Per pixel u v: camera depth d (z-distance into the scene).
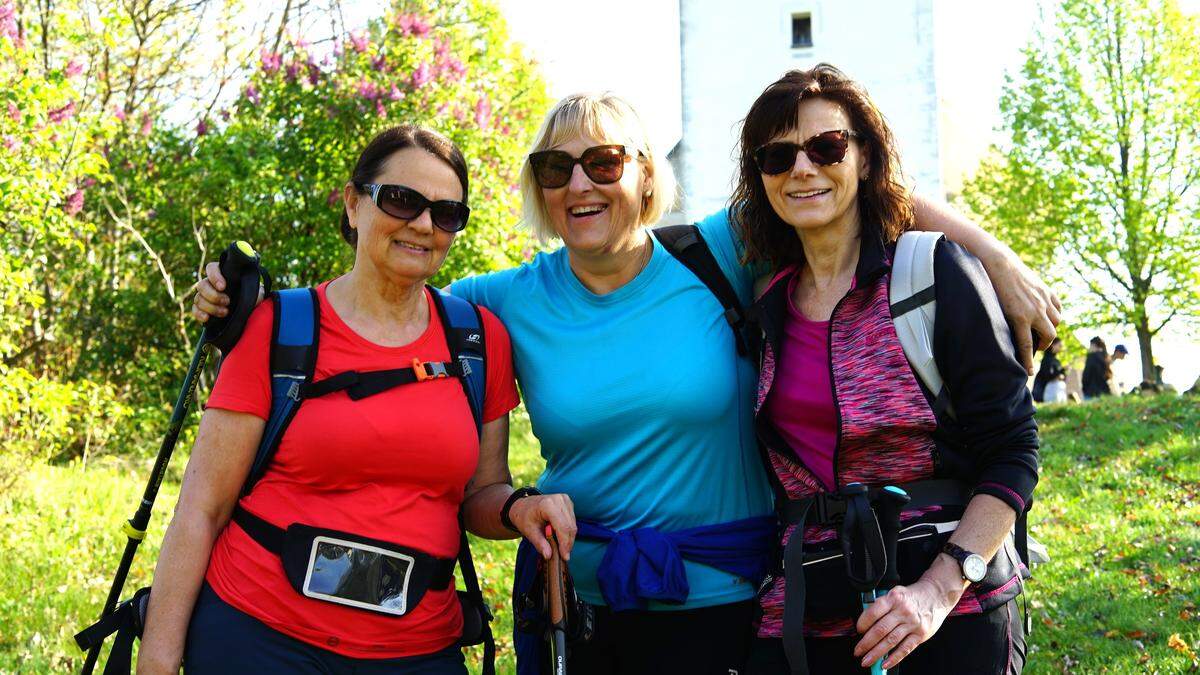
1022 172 21.70
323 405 2.50
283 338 2.53
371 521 2.49
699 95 21.66
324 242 12.94
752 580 2.86
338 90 12.90
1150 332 21.56
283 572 2.44
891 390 2.52
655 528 2.88
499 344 2.87
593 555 2.89
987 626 2.45
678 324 2.92
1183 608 5.92
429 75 13.00
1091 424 12.55
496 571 7.15
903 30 20.97
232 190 13.05
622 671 2.92
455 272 12.45
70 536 7.74
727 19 21.55
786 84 2.74
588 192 2.92
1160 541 7.31
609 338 2.92
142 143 13.95
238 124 13.27
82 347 13.65
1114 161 21.28
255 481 2.52
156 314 13.78
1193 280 20.69
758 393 2.75
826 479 2.62
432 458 2.54
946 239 2.62
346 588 2.44
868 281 2.61
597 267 2.98
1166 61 20.89
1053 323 2.71
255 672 2.39
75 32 10.05
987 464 2.50
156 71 16.62
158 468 2.75
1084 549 7.31
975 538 2.39
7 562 6.96
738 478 2.93
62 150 8.87
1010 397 2.47
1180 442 10.73
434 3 16.88
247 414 2.49
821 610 2.55
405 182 2.59
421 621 2.53
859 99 2.73
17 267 8.77
